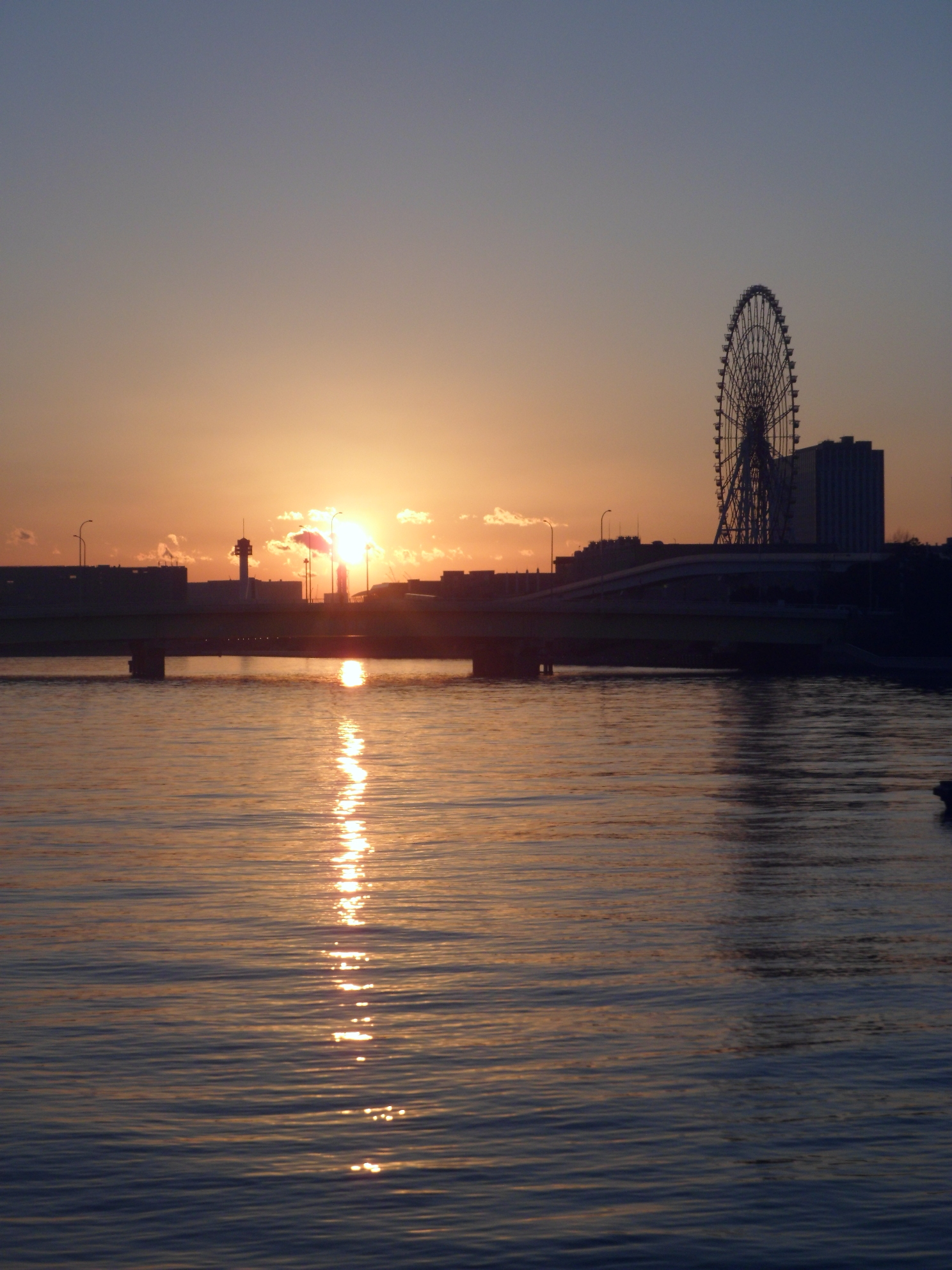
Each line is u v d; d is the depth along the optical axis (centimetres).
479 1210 2241
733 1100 2725
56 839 5956
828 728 11200
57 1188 2314
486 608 19638
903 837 5881
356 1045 3053
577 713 13412
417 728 11856
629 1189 2316
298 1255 2089
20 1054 2981
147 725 12425
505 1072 2881
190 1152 2464
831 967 3728
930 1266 2056
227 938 4072
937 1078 2848
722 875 5044
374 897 4653
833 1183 2341
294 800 7206
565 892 4734
